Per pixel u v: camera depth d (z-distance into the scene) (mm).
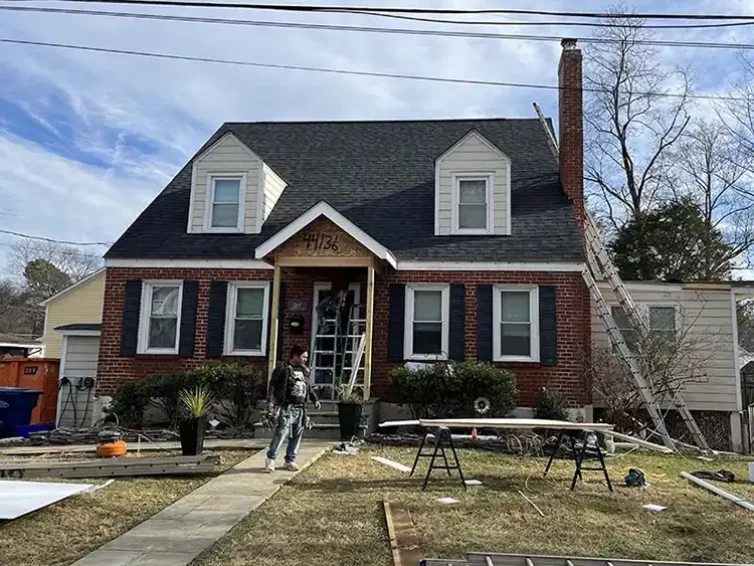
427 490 8258
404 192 17109
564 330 14547
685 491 8586
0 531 6312
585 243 16359
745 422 16000
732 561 5617
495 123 19641
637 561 4840
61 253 59344
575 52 16875
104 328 15773
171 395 14180
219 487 8250
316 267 14719
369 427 13281
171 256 15805
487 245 15273
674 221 29172
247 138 20047
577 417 14141
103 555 5551
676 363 15227
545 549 5832
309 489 8234
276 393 9461
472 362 14148
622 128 33375
